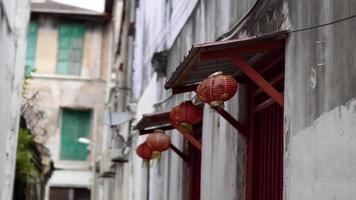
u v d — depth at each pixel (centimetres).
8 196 1130
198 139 1020
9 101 1010
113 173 2308
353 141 422
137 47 1833
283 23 578
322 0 486
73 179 3014
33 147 1884
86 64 3056
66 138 3022
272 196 661
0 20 812
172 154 1154
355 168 417
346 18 441
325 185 463
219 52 562
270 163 673
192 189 1033
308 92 506
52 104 3012
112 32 2973
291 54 548
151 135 1011
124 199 1988
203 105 912
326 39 475
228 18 783
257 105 724
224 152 790
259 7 651
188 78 708
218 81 595
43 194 2592
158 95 1300
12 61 1007
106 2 2898
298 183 519
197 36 955
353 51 429
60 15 3023
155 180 1302
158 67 1255
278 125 651
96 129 3019
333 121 455
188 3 1043
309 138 499
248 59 650
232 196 745
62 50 3050
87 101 3038
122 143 2012
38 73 3012
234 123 728
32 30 3031
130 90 1962
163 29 1312
